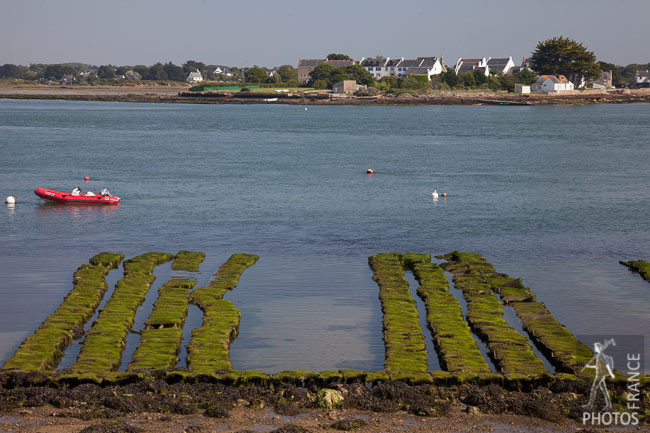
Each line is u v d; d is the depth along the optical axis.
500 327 34.34
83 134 151.00
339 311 38.44
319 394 26.48
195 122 191.75
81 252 51.59
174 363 30.27
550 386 28.09
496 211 67.38
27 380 27.64
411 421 25.08
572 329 36.25
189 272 45.78
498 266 48.59
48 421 24.42
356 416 25.44
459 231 59.06
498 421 25.17
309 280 44.38
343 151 121.31
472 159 109.81
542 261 49.78
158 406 25.66
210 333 33.03
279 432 23.50
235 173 92.44
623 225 61.44
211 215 65.00
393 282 42.25
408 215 65.44
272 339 34.22
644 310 39.31
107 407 25.66
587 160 108.56
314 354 32.47
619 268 47.94
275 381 28.20
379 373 28.66
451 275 45.38
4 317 37.25
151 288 41.88
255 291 41.91
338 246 53.78
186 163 102.75
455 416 25.50
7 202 69.75
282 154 115.81
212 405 25.58
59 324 33.97
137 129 166.50
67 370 28.67
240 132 160.38
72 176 88.81
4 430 23.61
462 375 28.39
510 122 193.50
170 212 66.31
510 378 28.17
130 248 53.00
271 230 59.12
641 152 119.88
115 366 29.94
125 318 34.91
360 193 77.25
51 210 66.94
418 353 30.80
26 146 124.44
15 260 49.06
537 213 66.50
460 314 36.12
